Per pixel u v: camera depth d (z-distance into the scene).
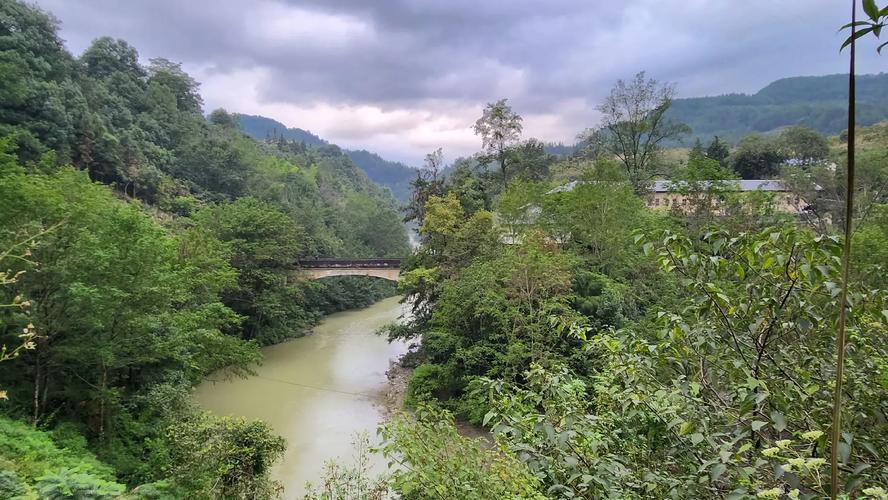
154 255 14.42
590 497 3.79
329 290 47.97
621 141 43.31
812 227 18.67
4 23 42.22
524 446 3.93
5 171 13.37
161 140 60.84
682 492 3.21
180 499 10.53
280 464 17.47
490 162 43.16
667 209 32.81
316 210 61.94
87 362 14.00
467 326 21.47
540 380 4.63
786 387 3.29
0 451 9.98
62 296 12.53
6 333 13.03
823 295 3.56
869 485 2.88
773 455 2.54
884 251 11.94
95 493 6.58
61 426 13.12
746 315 3.65
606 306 18.89
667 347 3.96
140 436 14.77
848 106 1.55
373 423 21.41
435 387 21.88
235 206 37.12
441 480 4.32
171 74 80.69
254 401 24.20
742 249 3.62
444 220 28.53
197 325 17.12
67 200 14.36
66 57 53.00
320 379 27.89
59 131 39.75
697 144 53.09
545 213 27.17
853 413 3.31
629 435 4.18
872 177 20.48
